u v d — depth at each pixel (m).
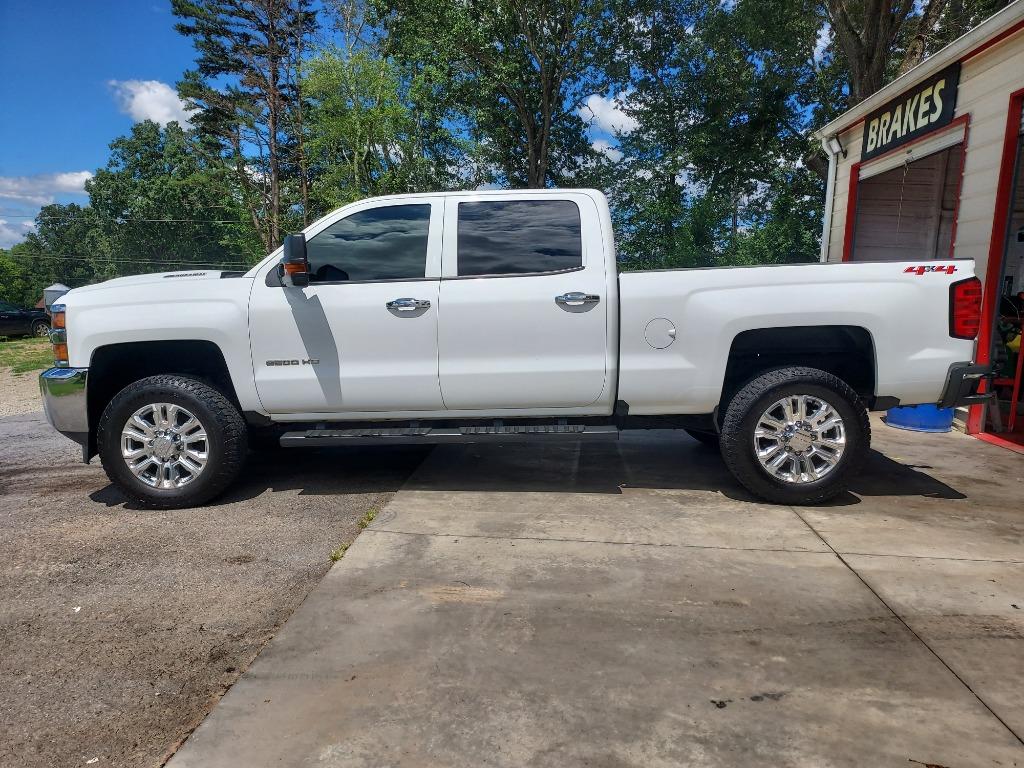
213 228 56.56
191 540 3.83
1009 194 6.03
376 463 5.39
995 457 5.49
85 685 2.46
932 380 4.03
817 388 4.07
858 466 4.12
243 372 4.26
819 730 2.15
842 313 4.02
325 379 4.24
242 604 3.07
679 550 3.57
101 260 65.56
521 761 2.02
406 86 21.88
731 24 17.91
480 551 3.57
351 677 2.47
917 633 2.73
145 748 2.12
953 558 3.45
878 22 12.02
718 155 18.94
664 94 20.09
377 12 21.36
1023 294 7.89
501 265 4.24
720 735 2.13
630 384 4.18
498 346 4.18
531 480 4.85
